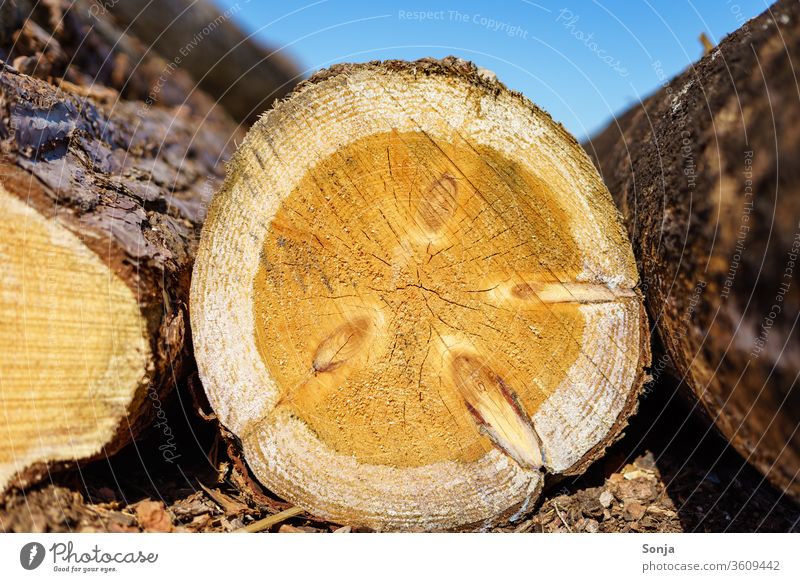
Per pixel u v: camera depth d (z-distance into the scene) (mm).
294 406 649
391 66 626
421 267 642
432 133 629
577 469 667
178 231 726
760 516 679
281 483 657
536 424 655
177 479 687
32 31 883
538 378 650
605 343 647
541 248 641
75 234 612
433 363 648
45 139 649
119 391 621
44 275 607
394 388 651
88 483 646
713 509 683
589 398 653
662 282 671
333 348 646
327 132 632
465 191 635
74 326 611
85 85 938
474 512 661
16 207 605
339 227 639
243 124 1247
